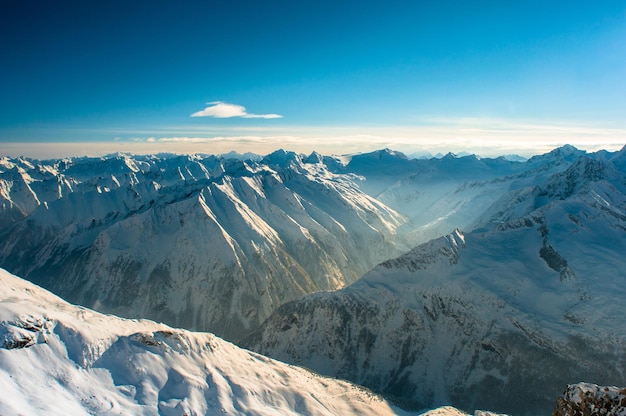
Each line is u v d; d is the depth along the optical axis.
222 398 67.75
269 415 67.81
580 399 36.97
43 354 57.03
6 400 45.16
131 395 60.03
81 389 55.88
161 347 72.00
